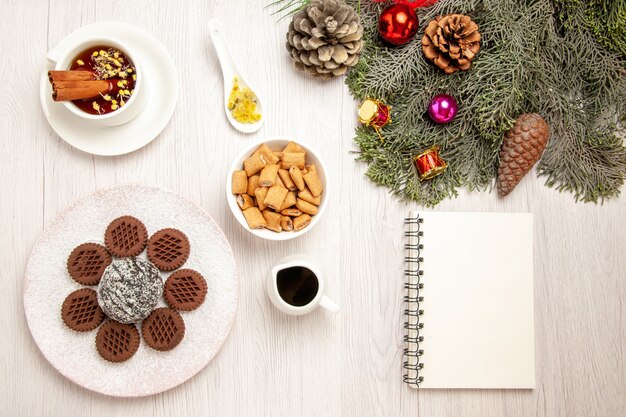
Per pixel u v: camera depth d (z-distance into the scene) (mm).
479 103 788
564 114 830
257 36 830
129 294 735
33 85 810
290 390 826
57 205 810
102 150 786
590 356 862
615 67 804
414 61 797
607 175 849
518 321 835
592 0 786
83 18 814
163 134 819
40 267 777
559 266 862
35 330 775
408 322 828
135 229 779
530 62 778
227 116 820
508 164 805
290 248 828
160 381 784
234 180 768
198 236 792
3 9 807
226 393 818
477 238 833
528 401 853
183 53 823
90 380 778
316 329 831
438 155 811
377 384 835
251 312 822
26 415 798
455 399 845
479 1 788
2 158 805
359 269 836
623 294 869
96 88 734
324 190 780
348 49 772
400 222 841
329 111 835
